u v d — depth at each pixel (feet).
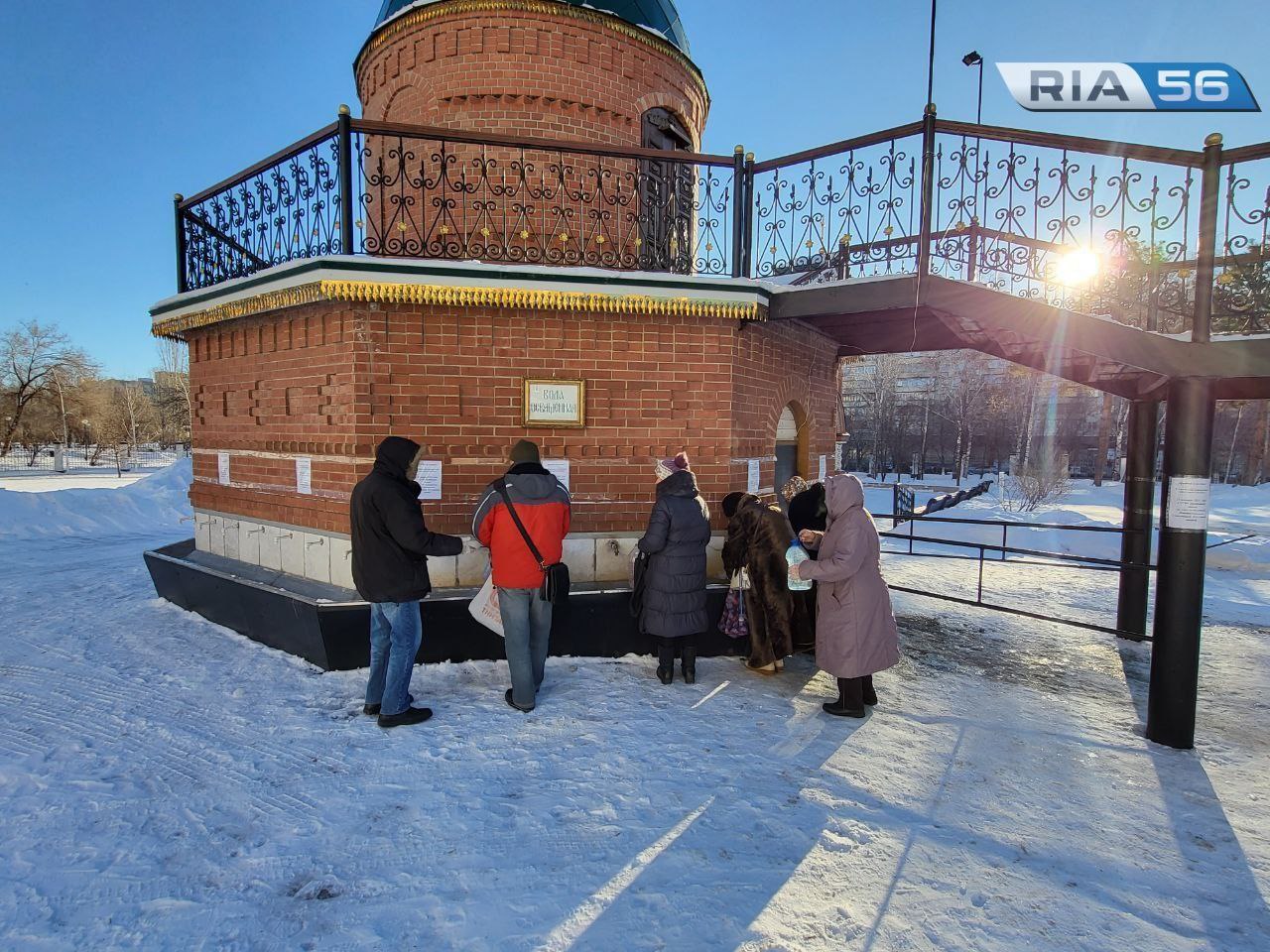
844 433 32.30
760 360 19.16
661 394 17.30
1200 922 8.18
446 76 20.56
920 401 138.41
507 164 20.26
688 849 9.31
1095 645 19.71
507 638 13.46
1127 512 20.27
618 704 14.08
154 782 10.81
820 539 14.76
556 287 15.80
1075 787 11.37
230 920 7.84
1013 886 8.75
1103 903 8.47
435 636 15.78
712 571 17.81
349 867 8.82
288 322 17.49
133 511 45.27
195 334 21.13
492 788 10.75
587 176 20.65
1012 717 14.25
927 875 8.93
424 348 15.94
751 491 18.83
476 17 20.24
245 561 19.49
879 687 15.84
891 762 12.03
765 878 8.76
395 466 12.59
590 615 16.52
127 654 16.83
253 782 10.84
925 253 14.94
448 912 8.02
